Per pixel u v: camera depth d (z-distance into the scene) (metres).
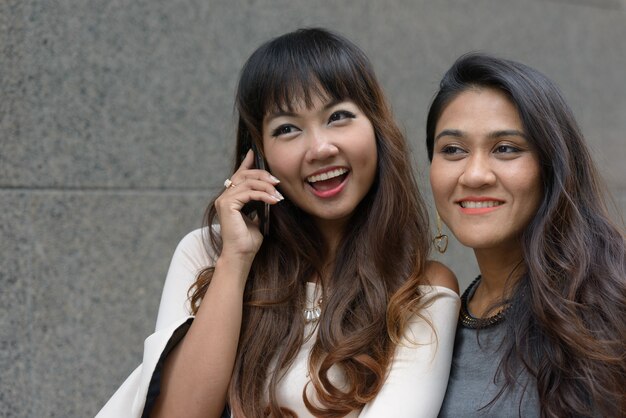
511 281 2.32
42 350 3.58
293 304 2.49
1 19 3.58
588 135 5.43
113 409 2.37
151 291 3.89
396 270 2.48
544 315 2.12
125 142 3.87
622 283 2.12
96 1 3.82
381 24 4.74
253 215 2.57
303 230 2.59
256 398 2.35
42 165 3.64
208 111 4.12
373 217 2.51
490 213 2.22
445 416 2.27
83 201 3.73
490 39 5.12
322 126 2.42
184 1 4.09
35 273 3.58
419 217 2.58
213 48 4.16
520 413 2.13
